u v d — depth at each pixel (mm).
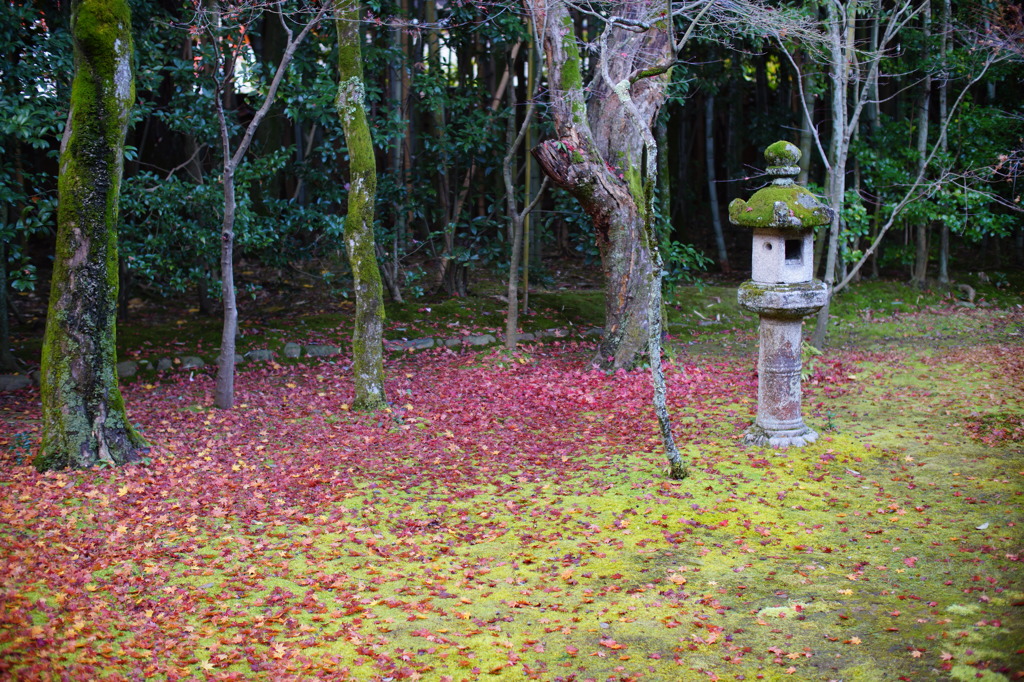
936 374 10102
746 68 16547
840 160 10922
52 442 7219
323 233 12711
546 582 5258
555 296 13867
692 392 9648
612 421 8703
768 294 7488
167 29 11000
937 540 5668
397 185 12875
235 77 9383
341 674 4250
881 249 16344
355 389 9289
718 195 21234
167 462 7453
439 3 13344
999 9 12445
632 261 10461
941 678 4094
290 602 4996
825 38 10852
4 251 10859
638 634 4621
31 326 12000
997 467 7031
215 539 5895
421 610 4906
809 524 6031
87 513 6270
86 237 7160
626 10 10703
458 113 13297
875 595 4957
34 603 4832
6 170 9805
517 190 13352
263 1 9508
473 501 6672
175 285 10805
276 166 10984
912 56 14453
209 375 10562
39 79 9430
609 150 10703
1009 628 4488
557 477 7184
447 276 13867
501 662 4359
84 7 6926
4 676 4070
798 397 7859
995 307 14133
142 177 10391
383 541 5898
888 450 7551
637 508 6410
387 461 7652
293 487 6957
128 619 4762
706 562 5480
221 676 4219
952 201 12805
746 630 4625
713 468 7238
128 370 10438
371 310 9070
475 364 10914
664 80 10766
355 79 8781
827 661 4301
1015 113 13914
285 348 11383
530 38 11648
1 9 9188
